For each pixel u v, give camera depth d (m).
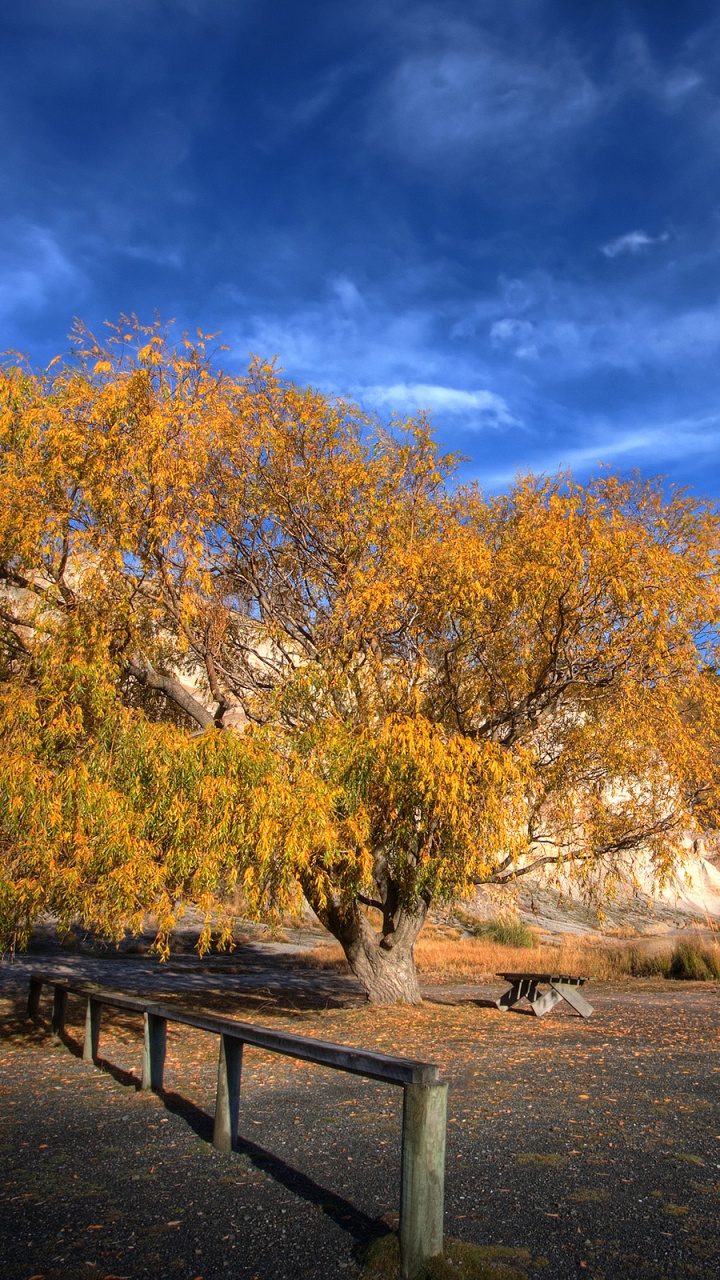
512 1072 7.45
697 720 10.11
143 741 7.41
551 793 10.39
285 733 8.34
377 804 8.55
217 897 8.01
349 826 8.09
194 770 7.24
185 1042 9.48
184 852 7.18
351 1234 3.58
